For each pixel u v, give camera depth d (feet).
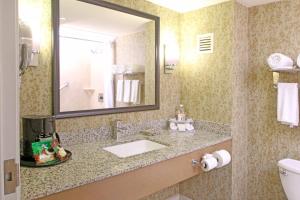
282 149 7.09
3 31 1.52
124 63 6.70
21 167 4.27
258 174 7.61
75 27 5.69
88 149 5.46
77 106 5.78
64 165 4.45
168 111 8.01
